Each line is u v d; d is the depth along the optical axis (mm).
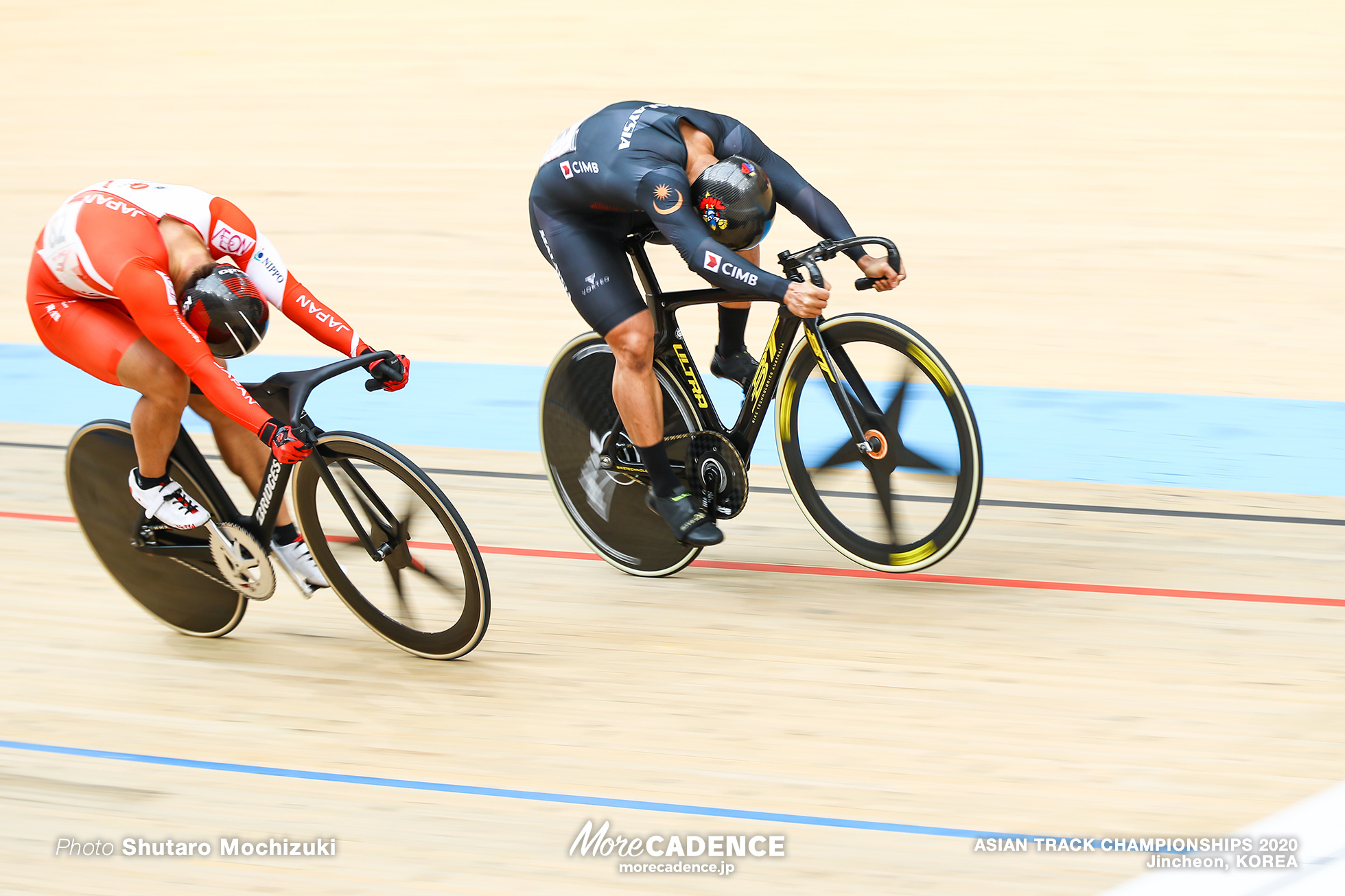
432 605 10141
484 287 21016
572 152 10469
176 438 10055
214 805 8438
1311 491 12523
